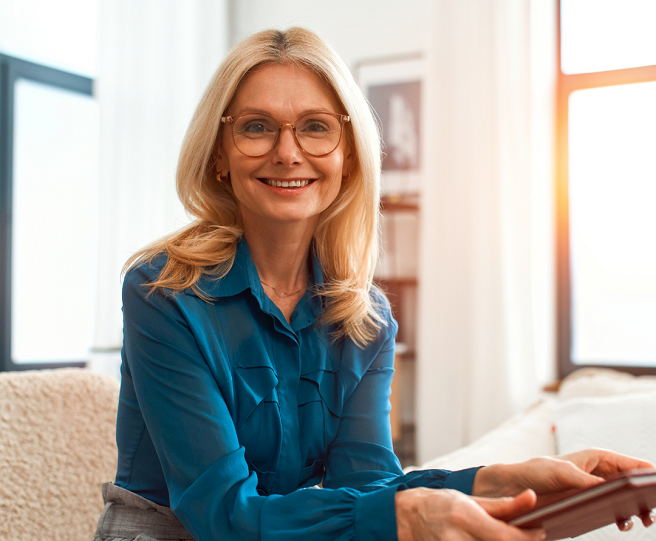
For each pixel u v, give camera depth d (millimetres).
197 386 895
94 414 1329
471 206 3414
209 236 1050
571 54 3568
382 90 4020
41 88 3850
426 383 3424
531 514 624
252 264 1052
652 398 1661
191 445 857
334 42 4164
